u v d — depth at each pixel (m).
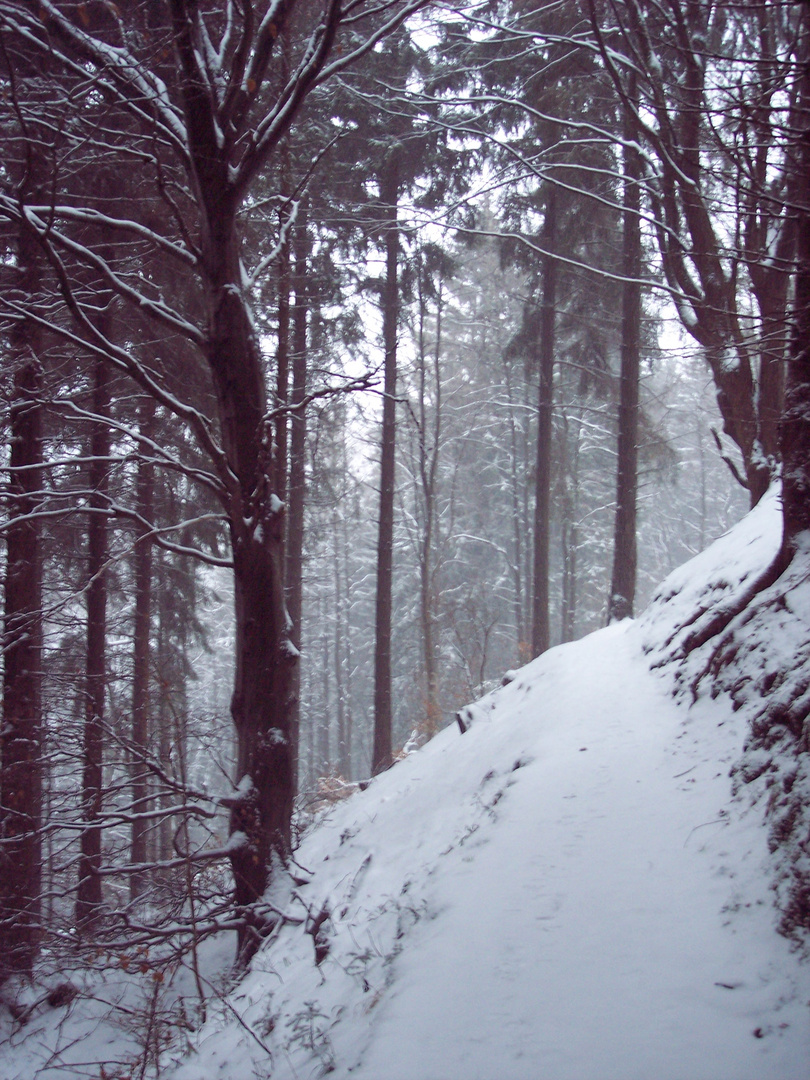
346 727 33.72
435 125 13.79
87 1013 7.45
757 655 5.84
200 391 11.85
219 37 9.15
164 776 7.35
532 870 4.73
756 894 3.85
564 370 24.64
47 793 7.75
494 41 11.07
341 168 14.84
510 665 28.45
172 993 7.29
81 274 9.59
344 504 23.75
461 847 5.73
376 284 17.14
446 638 25.83
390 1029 3.62
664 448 17.86
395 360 17.25
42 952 8.57
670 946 3.70
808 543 6.36
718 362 9.60
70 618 9.70
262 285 11.09
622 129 13.84
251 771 7.66
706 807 4.85
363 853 7.71
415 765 9.93
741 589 6.98
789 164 5.49
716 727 5.76
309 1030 4.34
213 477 7.76
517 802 5.83
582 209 16.03
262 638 7.82
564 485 25.05
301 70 7.36
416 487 27.48
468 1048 3.31
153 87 7.79
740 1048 2.99
